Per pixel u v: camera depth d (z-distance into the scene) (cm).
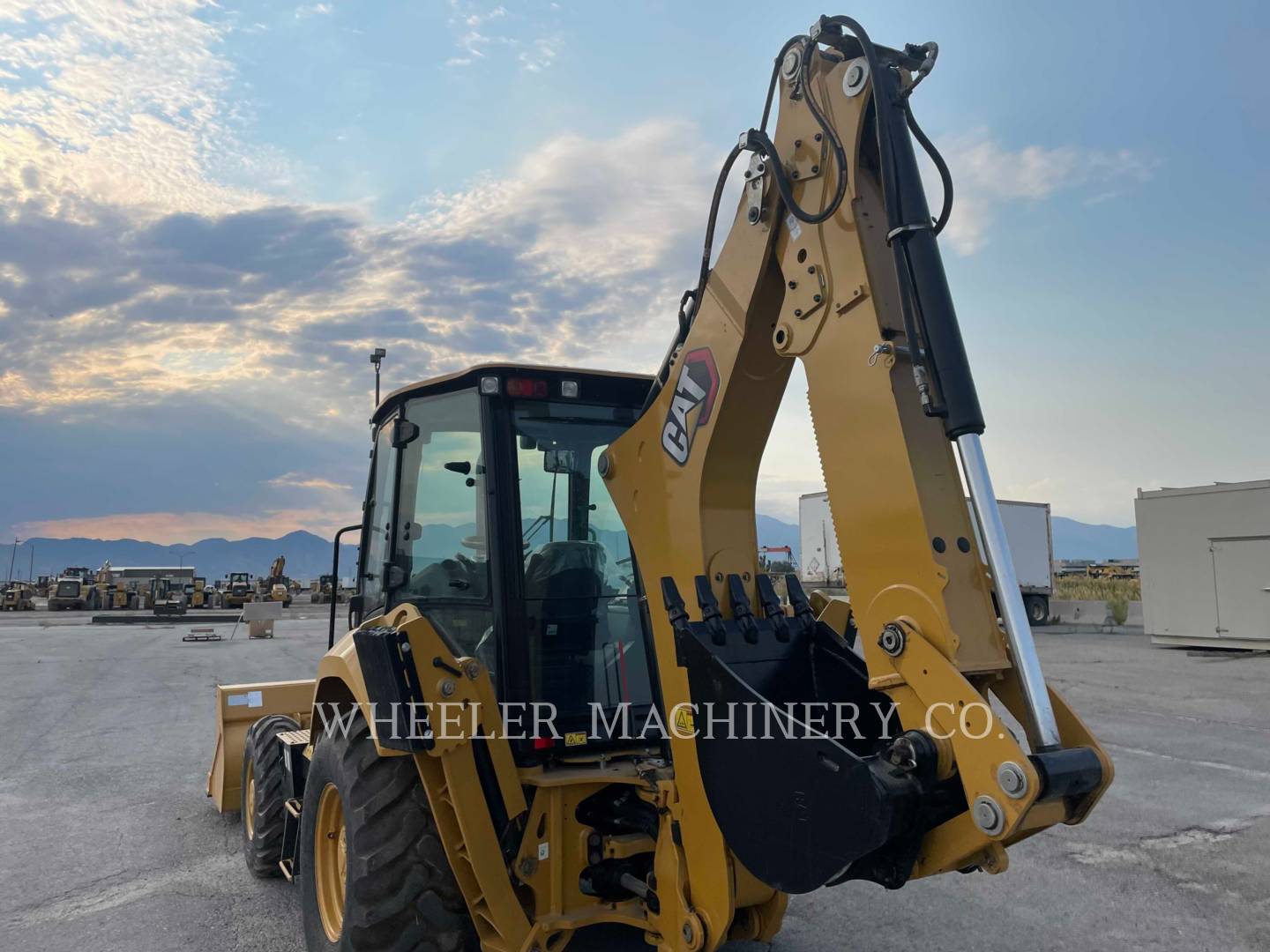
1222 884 488
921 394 228
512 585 349
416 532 407
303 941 429
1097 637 1816
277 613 2197
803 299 261
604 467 343
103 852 561
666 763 346
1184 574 1537
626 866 335
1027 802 193
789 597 319
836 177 254
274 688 643
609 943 402
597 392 378
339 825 393
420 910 333
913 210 235
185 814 643
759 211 277
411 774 352
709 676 279
